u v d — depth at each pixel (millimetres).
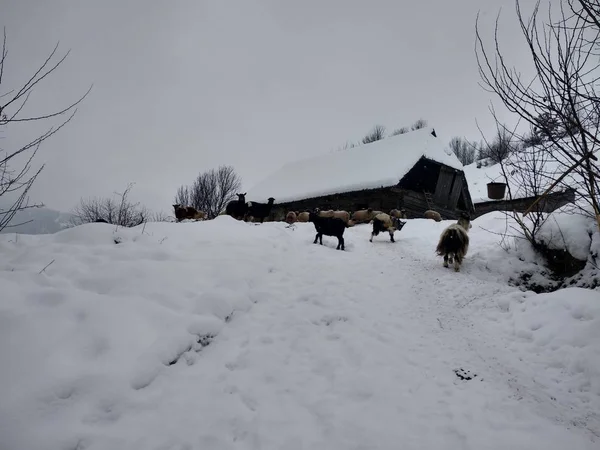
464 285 6918
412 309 5879
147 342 3914
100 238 6117
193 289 5137
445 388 3992
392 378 4113
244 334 4742
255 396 3727
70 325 3719
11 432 2686
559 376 4262
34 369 3158
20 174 4145
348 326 5156
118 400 3264
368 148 23828
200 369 3992
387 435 3301
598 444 3219
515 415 3596
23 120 4086
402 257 8758
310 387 3939
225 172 31031
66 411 3010
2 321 3418
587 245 7027
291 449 3137
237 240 7625
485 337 5168
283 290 6051
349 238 10812
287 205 23234
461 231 7867
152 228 7293
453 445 3197
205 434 3182
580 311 5016
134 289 4695
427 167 20453
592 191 4543
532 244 7773
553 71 3908
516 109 4195
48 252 5332
